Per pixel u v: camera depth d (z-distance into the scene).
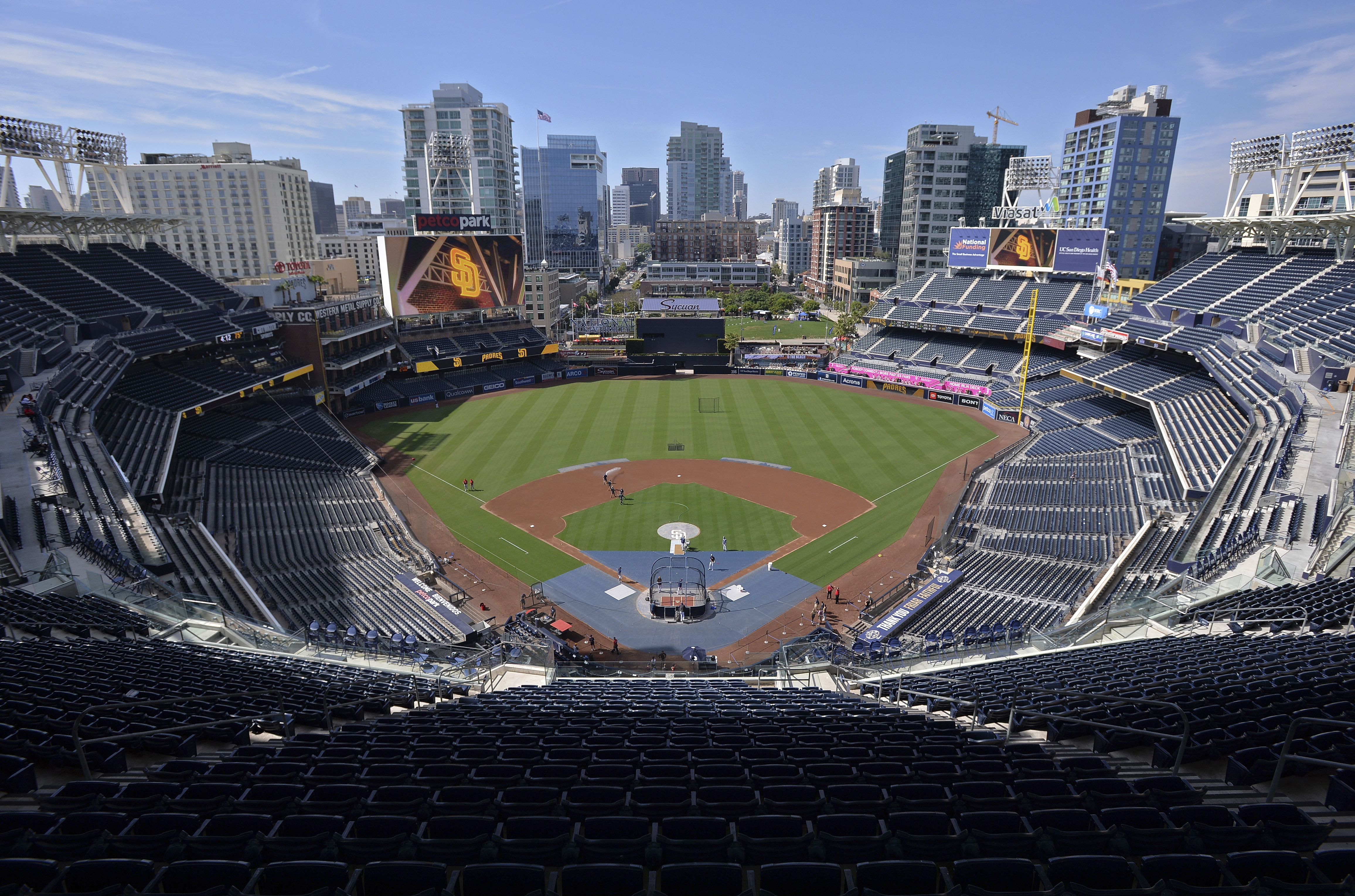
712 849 9.28
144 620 26.41
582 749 14.97
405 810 10.88
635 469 69.12
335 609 41.19
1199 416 57.25
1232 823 10.10
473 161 142.50
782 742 16.03
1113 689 18.08
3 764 12.20
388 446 76.12
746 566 50.19
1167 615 28.39
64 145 62.97
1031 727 17.89
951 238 107.19
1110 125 112.31
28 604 25.44
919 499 60.75
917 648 36.28
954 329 102.06
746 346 136.50
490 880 8.46
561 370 110.94
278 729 17.73
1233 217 68.44
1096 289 89.50
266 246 158.00
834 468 68.88
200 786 11.99
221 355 75.56
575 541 54.06
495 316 115.75
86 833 9.41
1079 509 51.31
